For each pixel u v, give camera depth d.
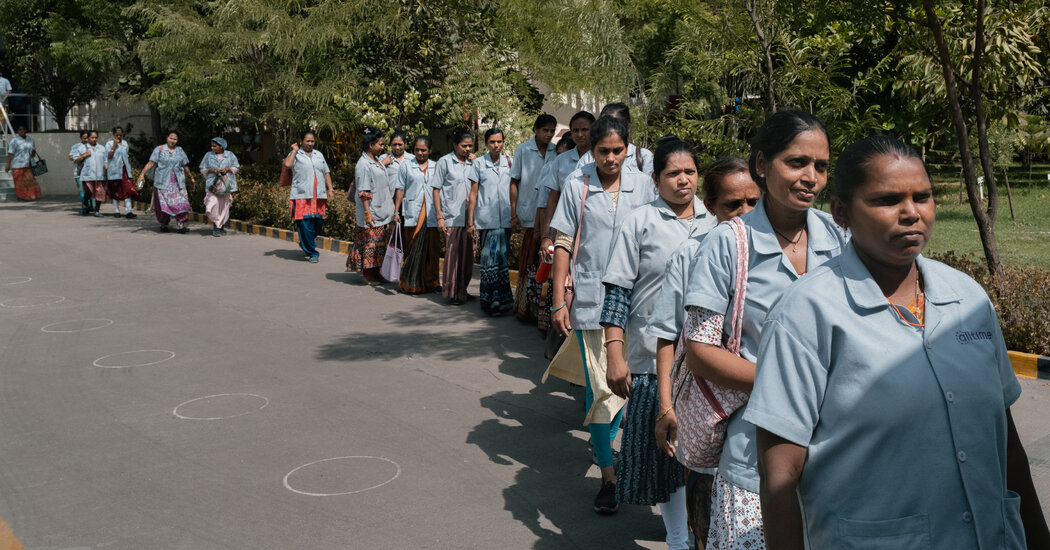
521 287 8.34
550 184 6.22
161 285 10.40
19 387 6.39
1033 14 7.59
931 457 1.75
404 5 15.30
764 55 9.02
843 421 1.79
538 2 16.33
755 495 2.51
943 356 1.77
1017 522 1.81
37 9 21.27
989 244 7.43
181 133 23.81
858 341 1.79
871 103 15.41
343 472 4.79
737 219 2.60
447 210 9.25
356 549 3.91
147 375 6.68
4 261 12.16
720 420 2.59
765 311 2.49
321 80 15.84
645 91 17.02
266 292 9.98
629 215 3.71
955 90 7.21
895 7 7.72
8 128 23.94
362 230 10.57
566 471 4.83
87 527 4.14
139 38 20.19
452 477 4.73
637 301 3.65
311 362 7.05
